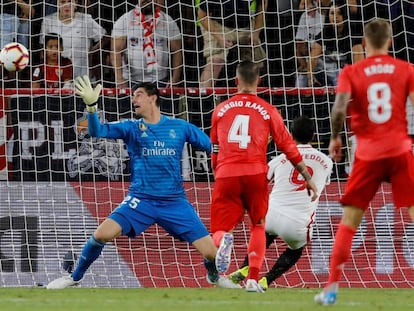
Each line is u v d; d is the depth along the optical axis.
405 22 52.84
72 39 51.00
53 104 45.12
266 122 31.47
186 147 44.75
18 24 51.25
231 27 52.59
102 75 49.50
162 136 34.28
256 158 31.52
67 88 47.44
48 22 51.12
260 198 31.83
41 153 44.59
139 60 51.75
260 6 52.53
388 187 43.88
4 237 42.41
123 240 42.53
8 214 42.81
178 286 42.12
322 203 44.25
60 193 43.66
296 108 47.69
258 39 52.41
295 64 51.09
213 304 25.77
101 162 44.69
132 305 25.27
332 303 24.39
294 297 30.31
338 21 51.91
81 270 36.00
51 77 50.47
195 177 44.81
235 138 31.45
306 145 35.84
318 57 51.47
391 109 23.98
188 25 52.44
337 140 24.12
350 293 34.22
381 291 36.69
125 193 44.25
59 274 42.06
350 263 42.81
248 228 43.38
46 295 30.97
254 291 32.78
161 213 34.53
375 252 43.03
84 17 51.47
